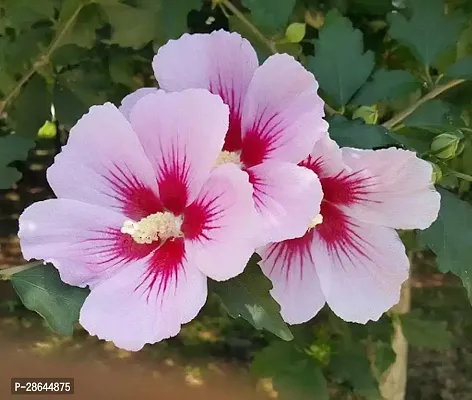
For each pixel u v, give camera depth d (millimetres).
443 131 319
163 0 371
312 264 269
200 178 237
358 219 263
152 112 242
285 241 265
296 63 245
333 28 330
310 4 401
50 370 839
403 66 413
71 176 250
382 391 546
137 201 254
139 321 239
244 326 874
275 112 251
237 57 261
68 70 430
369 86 335
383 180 253
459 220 306
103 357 876
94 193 252
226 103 263
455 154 318
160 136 244
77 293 261
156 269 246
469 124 389
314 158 254
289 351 447
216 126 233
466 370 877
